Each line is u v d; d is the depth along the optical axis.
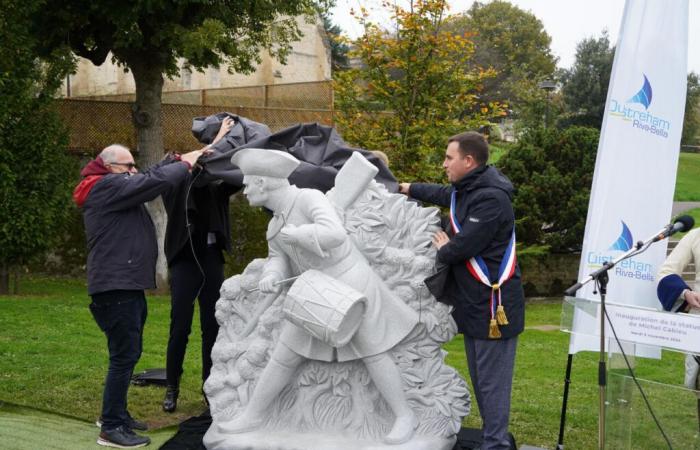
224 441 4.03
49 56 12.20
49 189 11.29
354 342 3.98
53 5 11.40
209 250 5.18
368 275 4.00
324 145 4.83
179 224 4.96
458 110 10.38
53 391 5.53
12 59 10.72
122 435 4.24
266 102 16.19
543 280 13.71
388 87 10.35
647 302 4.82
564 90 26.64
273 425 4.17
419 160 10.09
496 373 3.83
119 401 4.25
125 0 10.88
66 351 6.88
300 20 24.36
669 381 3.89
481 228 3.73
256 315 4.38
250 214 13.12
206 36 10.93
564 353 8.08
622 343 3.89
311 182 4.57
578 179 13.59
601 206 4.82
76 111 14.62
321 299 3.78
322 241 3.75
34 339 7.43
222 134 4.92
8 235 10.77
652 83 4.77
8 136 10.82
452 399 4.15
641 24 4.77
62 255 14.53
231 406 4.27
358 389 4.16
